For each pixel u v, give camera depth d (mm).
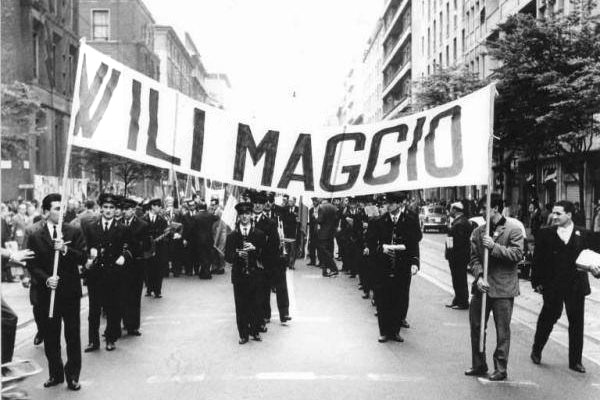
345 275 17766
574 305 7707
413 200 50250
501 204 7473
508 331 7371
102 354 8617
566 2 30656
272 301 13500
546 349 8906
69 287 7035
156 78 71438
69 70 45062
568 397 6633
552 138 23594
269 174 9836
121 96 8414
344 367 7840
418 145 9117
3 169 26750
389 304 9320
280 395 6656
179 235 17109
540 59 23250
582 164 23750
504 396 6652
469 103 8477
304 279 16844
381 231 9344
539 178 37062
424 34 68688
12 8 35281
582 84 20312
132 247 9219
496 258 7426
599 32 23188
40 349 9047
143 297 13820
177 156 9188
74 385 6965
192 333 9961
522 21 23984
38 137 38781
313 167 9875
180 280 17078
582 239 7770
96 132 7965
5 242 17469
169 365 7965
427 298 13797
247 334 9234
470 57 49812
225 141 9648
